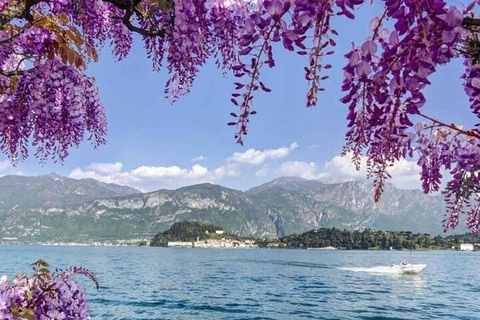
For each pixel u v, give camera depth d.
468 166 2.95
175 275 93.31
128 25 3.30
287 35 1.65
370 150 1.83
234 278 88.56
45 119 4.11
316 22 1.60
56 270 4.09
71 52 3.81
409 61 1.53
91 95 4.32
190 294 59.62
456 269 126.31
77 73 4.17
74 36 3.77
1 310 3.64
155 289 64.69
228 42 3.25
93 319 38.84
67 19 3.74
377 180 1.86
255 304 51.34
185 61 3.40
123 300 51.34
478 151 2.95
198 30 3.24
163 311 44.47
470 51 1.97
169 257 184.00
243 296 58.97
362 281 85.00
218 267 123.62
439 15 1.47
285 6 1.65
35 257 157.88
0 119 4.05
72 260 142.88
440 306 51.62
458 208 3.09
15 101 4.04
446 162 3.03
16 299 3.80
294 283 79.25
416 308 49.97
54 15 3.66
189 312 44.44
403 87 1.57
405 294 63.50
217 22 3.23
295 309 48.03
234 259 172.25
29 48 3.73
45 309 3.88
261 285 74.75
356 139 1.82
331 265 138.75
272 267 126.50
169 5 3.20
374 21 1.59
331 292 65.31
